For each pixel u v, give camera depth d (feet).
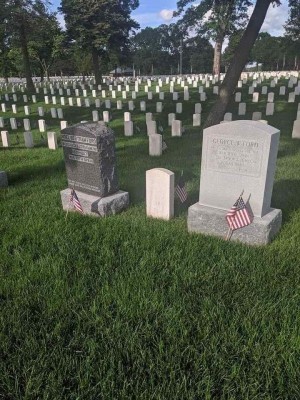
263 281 13.30
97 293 12.91
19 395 9.11
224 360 9.76
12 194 24.79
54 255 15.64
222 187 17.51
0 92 131.44
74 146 20.95
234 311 11.69
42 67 206.80
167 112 64.85
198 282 13.37
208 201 18.22
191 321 11.27
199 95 83.66
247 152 16.21
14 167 32.71
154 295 12.41
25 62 121.08
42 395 9.04
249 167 16.37
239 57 41.32
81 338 10.80
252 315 11.36
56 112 69.92
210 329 10.85
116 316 11.55
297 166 28.35
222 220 17.24
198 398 8.86
